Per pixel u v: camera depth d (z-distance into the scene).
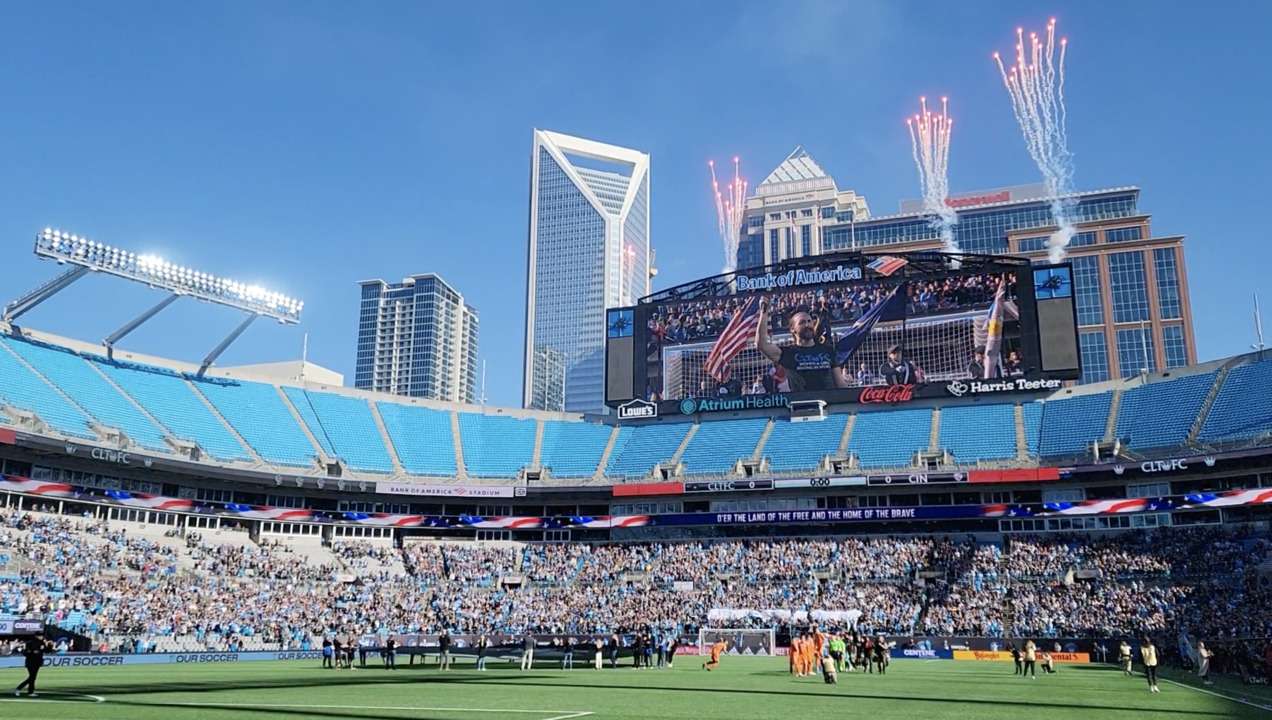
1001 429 102.06
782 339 109.25
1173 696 37.94
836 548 96.44
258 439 105.25
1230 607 73.94
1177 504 84.00
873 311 106.69
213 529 97.38
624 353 115.12
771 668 61.38
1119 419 97.56
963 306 103.12
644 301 115.88
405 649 67.25
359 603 91.94
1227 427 87.81
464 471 112.69
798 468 103.31
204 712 27.03
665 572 98.88
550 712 28.22
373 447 112.88
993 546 91.19
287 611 85.56
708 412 112.12
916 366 103.88
